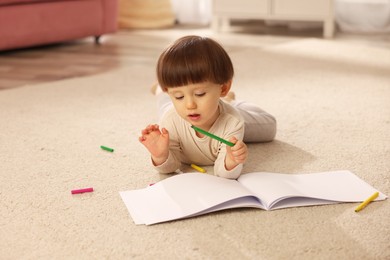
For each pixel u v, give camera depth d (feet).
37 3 9.21
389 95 6.26
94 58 8.97
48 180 4.13
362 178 4.04
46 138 5.04
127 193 3.82
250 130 4.64
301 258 3.04
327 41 9.97
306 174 4.04
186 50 3.54
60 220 3.52
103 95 6.52
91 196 3.84
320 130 5.11
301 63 8.05
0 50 9.73
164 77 3.59
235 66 7.91
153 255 3.11
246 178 3.90
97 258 3.10
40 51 9.67
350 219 3.43
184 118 3.74
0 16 8.75
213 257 3.07
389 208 3.57
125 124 5.40
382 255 3.05
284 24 12.28
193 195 3.63
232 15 11.35
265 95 6.33
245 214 3.51
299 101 6.07
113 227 3.42
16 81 7.43
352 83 6.82
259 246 3.16
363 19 11.14
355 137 4.91
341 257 3.04
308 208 3.58
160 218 3.45
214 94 3.64
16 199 3.83
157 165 4.07
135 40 10.71
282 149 4.64
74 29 9.80
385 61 8.11
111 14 10.38
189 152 4.20
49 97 6.46
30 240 3.30
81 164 4.42
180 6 13.05
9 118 5.66
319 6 10.44
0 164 4.46
